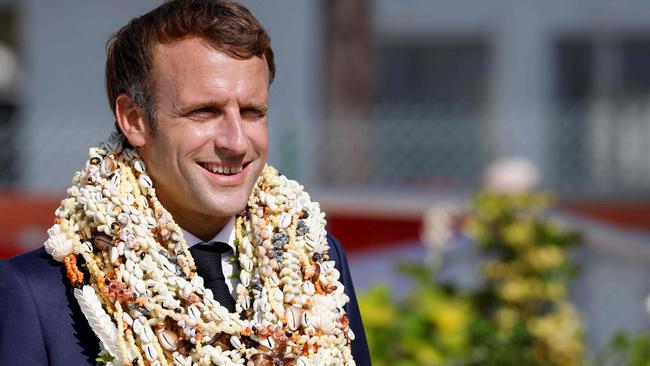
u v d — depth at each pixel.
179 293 6.27
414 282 13.76
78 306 6.25
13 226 17.92
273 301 6.47
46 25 24.66
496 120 18.84
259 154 6.31
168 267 6.27
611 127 19.36
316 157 17.86
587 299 14.84
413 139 18.44
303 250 6.67
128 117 6.38
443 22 27.23
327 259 6.86
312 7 25.05
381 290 12.00
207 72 6.09
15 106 24.81
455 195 16.61
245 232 6.68
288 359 6.36
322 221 6.87
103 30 24.53
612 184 19.27
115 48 6.41
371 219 16.88
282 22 25.06
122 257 6.32
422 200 16.61
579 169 19.19
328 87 23.12
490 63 27.22
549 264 13.63
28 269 6.29
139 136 6.35
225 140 6.13
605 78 27.06
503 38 27.06
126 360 6.10
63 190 18.12
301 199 6.88
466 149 18.52
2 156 18.19
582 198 19.11
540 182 18.95
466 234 14.16
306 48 25.06
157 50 6.17
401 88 27.77
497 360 11.66
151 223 6.37
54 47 24.66
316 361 6.46
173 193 6.34
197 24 6.11
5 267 6.25
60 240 6.29
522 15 26.98
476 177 18.47
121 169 6.48
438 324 11.88
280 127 17.78
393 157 18.47
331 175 17.88
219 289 6.52
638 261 14.85
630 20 27.00
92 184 6.46
